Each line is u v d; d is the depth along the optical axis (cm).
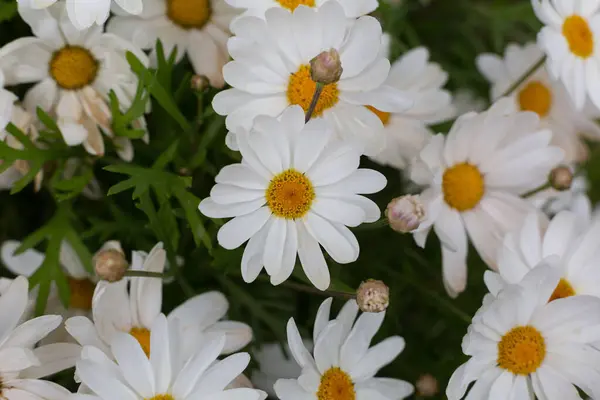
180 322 46
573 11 50
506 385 47
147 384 44
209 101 49
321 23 46
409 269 51
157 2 48
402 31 57
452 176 49
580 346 47
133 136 48
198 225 47
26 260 50
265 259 45
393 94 46
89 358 44
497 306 46
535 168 49
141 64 47
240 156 48
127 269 45
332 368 46
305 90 46
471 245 52
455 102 57
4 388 44
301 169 45
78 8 46
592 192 62
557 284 48
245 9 48
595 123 56
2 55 46
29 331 44
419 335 53
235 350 46
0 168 47
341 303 50
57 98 48
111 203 49
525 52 55
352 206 45
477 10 58
